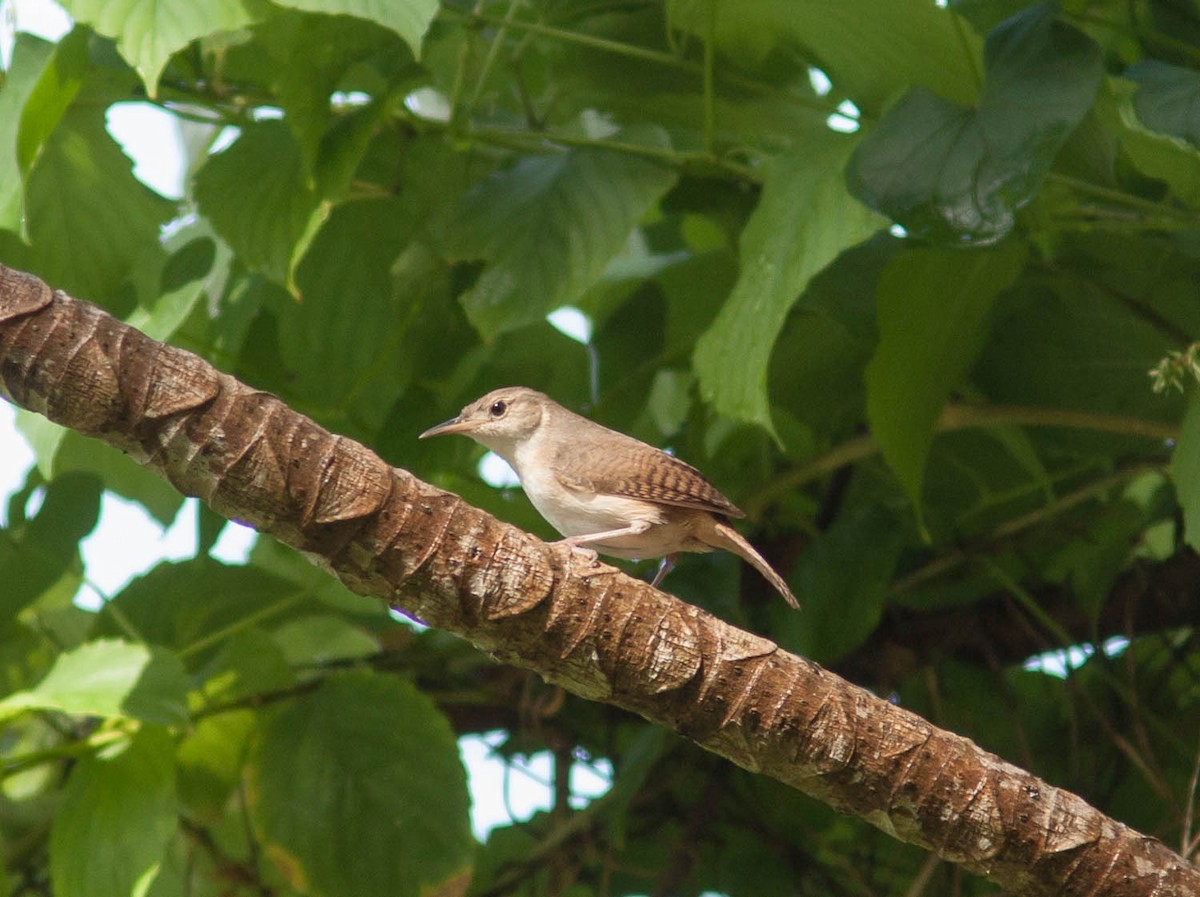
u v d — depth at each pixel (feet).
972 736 42.68
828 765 22.09
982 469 39.70
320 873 34.65
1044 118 27.02
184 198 37.88
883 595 36.47
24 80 29.22
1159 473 37.60
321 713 35.81
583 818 37.88
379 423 38.93
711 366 29.25
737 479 39.45
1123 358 36.37
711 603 37.11
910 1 27.71
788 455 39.52
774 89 33.86
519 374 38.63
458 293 35.68
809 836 40.88
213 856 38.29
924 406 32.07
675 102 34.96
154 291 35.14
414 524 21.04
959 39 28.19
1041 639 39.58
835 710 22.06
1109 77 28.81
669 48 33.94
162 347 20.62
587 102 35.86
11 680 38.37
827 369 37.86
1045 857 22.25
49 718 37.17
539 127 34.76
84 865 32.04
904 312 30.09
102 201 31.81
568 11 33.55
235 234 30.83
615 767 40.68
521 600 21.27
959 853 22.50
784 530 41.37
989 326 34.32
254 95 32.53
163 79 31.81
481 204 32.50
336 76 29.22
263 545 43.14
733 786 42.14
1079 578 39.70
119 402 20.18
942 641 40.60
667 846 42.96
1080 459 39.73
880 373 30.68
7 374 20.16
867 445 37.45
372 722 35.65
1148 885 22.26
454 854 34.78
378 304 35.14
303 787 35.27
